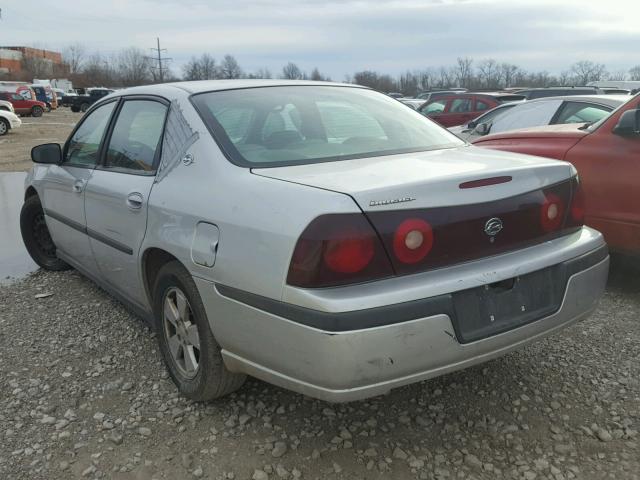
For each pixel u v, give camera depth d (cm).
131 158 338
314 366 215
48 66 10094
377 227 216
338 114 324
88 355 351
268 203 231
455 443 261
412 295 217
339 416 283
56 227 447
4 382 320
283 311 219
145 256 307
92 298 445
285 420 280
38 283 484
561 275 258
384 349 213
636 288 440
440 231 227
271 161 268
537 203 255
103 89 4350
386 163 263
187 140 291
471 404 290
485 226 238
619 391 296
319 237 212
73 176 402
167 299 299
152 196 295
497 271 235
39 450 262
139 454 258
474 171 243
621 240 415
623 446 255
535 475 239
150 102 340
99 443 267
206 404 295
